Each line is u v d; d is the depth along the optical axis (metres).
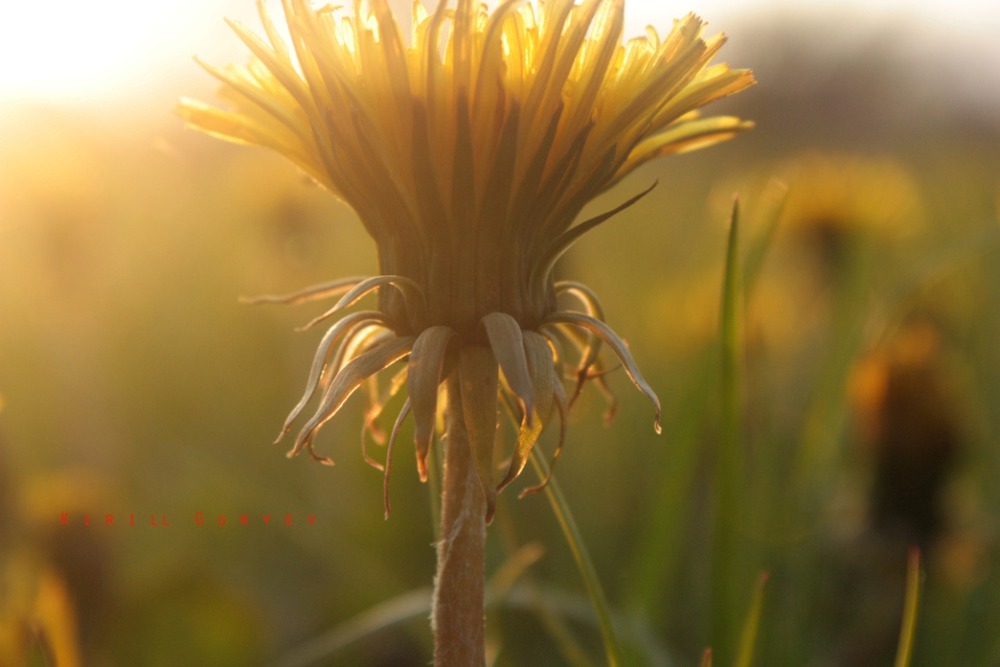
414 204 0.16
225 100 0.17
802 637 0.26
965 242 0.28
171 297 0.61
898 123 1.76
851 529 0.27
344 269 0.59
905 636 0.18
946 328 0.38
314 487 0.40
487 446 0.15
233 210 0.63
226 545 0.36
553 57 0.15
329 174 0.16
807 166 0.43
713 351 0.23
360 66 0.15
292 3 0.15
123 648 0.26
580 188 0.16
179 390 0.52
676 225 0.71
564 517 0.18
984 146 1.15
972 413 0.29
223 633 0.27
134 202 0.70
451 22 0.15
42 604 0.22
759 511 0.27
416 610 0.22
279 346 0.52
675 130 0.17
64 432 0.41
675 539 0.26
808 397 0.38
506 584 0.21
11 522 0.25
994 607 0.27
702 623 0.30
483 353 0.15
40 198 0.41
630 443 0.42
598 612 0.18
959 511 0.27
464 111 0.15
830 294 0.40
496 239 0.16
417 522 0.36
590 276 0.53
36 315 0.48
